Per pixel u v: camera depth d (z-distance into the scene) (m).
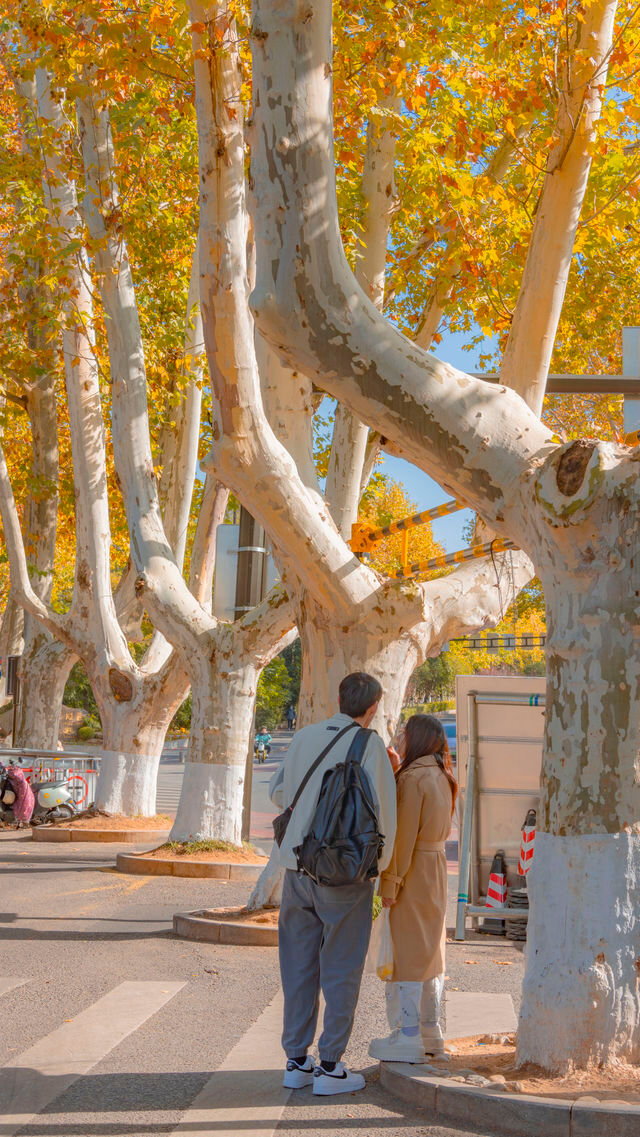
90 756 20.33
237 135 8.12
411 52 10.83
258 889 9.57
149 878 12.52
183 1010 6.57
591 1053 4.88
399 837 5.24
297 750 5.23
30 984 7.19
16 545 17.89
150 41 10.14
